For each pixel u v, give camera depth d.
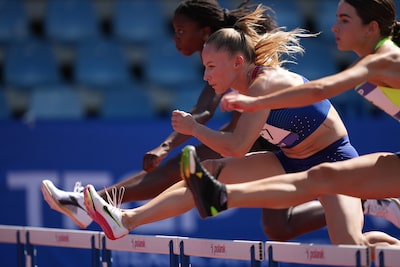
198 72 28.64
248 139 10.07
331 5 30.52
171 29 30.00
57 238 11.92
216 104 13.11
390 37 10.25
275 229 13.45
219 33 10.81
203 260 19.25
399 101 9.79
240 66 10.75
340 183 9.54
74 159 19.62
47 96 26.28
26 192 19.47
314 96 8.95
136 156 19.81
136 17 29.73
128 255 19.09
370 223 20.23
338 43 10.34
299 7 30.61
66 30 29.02
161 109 27.73
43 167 19.55
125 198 12.80
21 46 28.05
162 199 10.36
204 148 13.02
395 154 9.91
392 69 9.42
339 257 8.41
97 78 27.80
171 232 19.59
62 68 28.98
